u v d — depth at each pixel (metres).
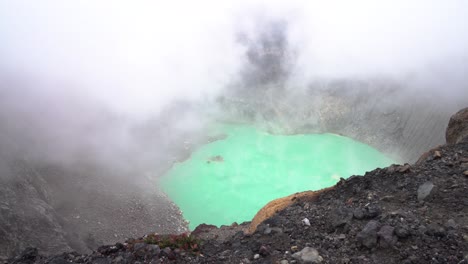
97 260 11.34
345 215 11.66
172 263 10.72
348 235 10.68
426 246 9.41
